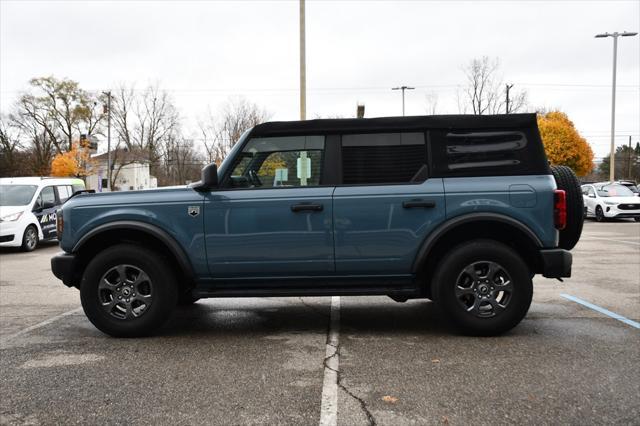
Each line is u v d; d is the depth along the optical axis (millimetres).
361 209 4387
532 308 5555
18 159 56438
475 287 4379
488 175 4414
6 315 5594
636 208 20078
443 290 4371
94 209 4531
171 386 3357
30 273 8945
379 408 2969
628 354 3908
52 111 53812
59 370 3699
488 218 4281
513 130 4461
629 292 6438
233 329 4848
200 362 3852
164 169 63125
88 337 4621
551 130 40906
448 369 3615
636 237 13812
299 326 4941
